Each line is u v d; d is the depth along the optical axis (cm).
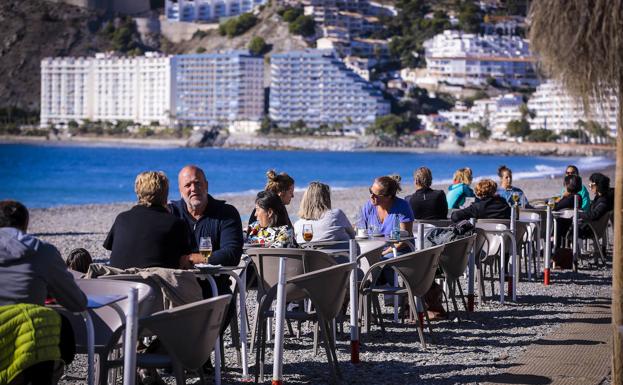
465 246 1655
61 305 995
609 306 1942
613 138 923
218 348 1133
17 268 925
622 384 948
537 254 2486
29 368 846
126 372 879
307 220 1677
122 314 1010
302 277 1162
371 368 1334
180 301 1129
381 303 1995
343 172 18888
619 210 937
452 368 1329
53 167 18800
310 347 1509
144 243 1223
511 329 1664
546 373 1287
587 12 844
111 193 10131
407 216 1806
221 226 1396
